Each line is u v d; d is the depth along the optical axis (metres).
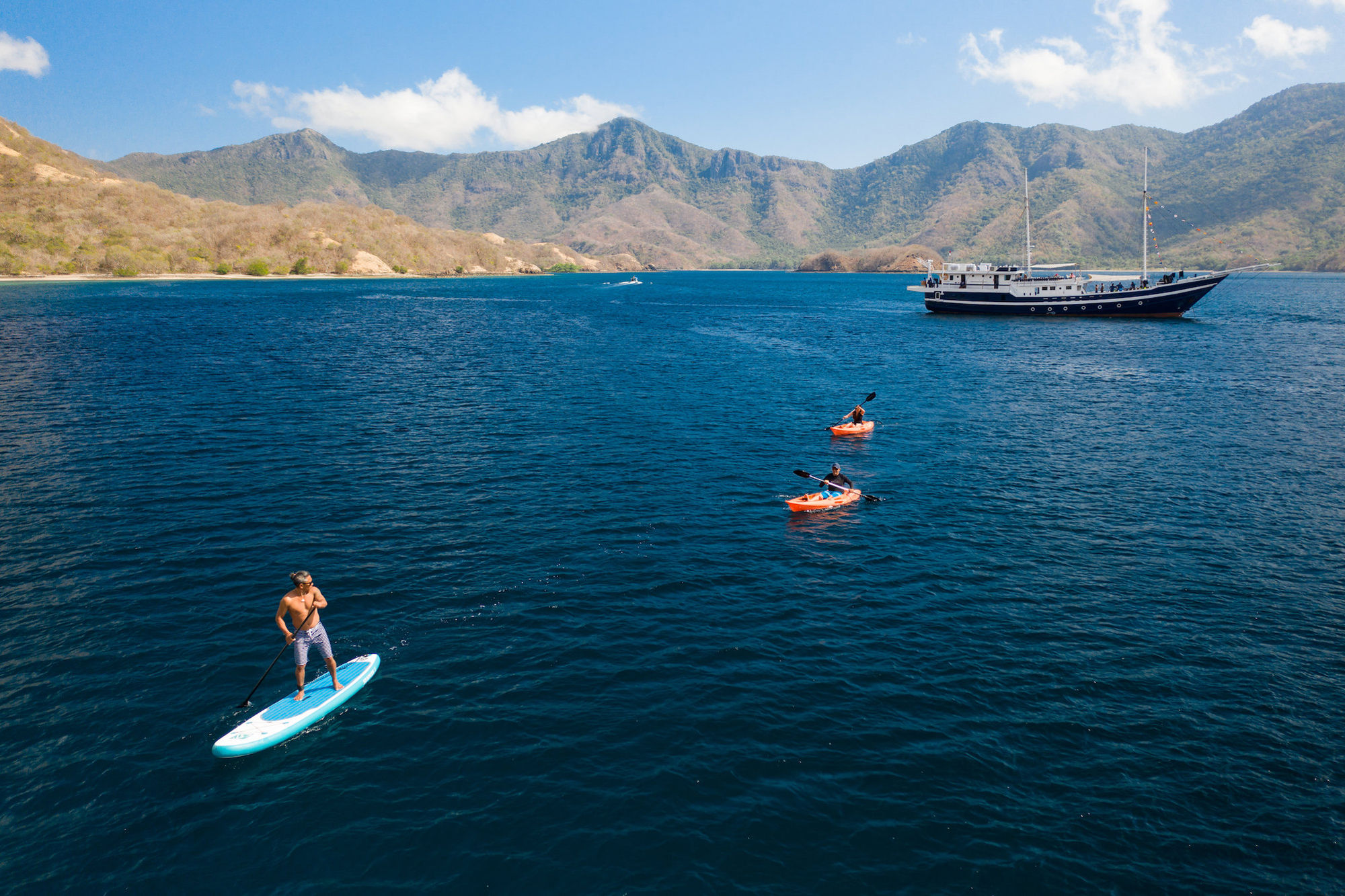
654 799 11.40
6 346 64.75
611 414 40.09
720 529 22.97
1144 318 102.44
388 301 145.25
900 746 12.67
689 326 97.62
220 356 61.25
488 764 12.18
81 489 26.05
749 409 41.81
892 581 19.33
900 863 10.20
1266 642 16.30
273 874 9.95
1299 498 26.28
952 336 84.75
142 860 10.15
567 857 10.27
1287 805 11.38
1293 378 53.59
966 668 15.17
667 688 14.36
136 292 156.25
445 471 28.97
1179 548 21.69
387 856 10.28
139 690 14.09
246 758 12.30
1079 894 9.73
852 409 42.06
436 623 16.81
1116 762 12.30
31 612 17.03
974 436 35.81
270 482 27.14
